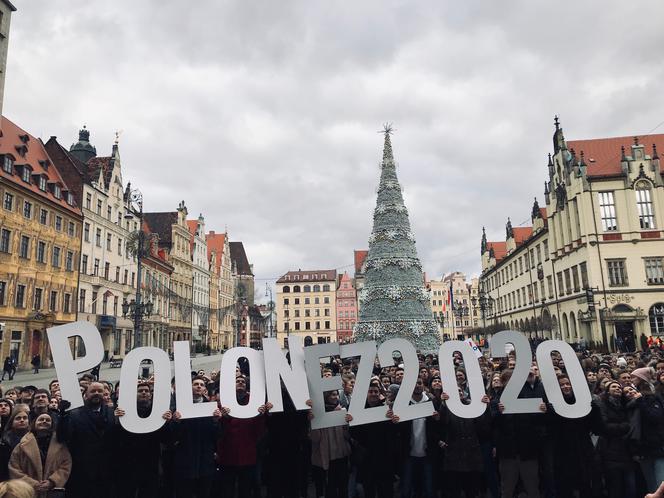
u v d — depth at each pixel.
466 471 8.66
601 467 8.31
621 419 8.06
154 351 8.26
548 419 8.77
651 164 50.22
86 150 67.81
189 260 89.12
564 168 55.00
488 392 9.84
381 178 30.50
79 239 53.75
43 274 47.16
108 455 7.74
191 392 8.19
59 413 7.54
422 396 9.16
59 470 6.91
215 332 102.81
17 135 49.78
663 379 9.28
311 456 9.23
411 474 8.95
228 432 8.62
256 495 9.62
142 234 36.91
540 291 65.81
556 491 8.73
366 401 9.23
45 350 46.16
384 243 29.06
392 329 27.33
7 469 6.64
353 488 9.82
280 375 8.86
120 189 64.56
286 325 127.69
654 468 7.87
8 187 42.44
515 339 8.98
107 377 30.88
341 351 9.05
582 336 51.19
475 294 140.75
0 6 40.00
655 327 47.34
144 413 8.38
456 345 9.02
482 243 102.75
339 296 139.75
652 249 48.56
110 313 59.91
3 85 40.34
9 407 8.09
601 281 48.72
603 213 50.09
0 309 41.03
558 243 57.84
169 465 9.12
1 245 41.59
